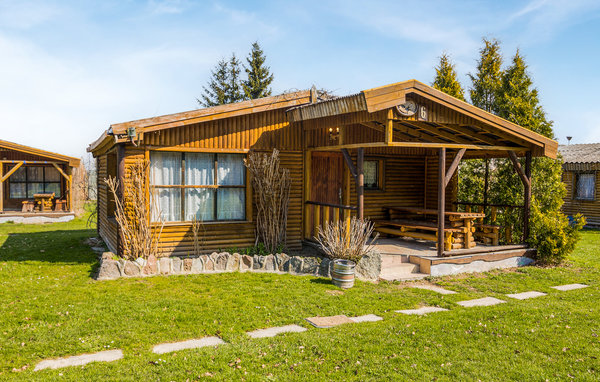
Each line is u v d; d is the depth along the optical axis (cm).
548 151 1088
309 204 1159
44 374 466
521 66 1445
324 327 627
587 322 670
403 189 1388
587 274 1030
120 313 659
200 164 1060
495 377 486
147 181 986
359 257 932
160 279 868
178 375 469
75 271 946
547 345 576
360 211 960
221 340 574
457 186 1395
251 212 1097
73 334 577
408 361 518
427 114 913
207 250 1059
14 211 2194
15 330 586
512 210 1247
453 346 566
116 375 466
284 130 1135
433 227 1085
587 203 2209
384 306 737
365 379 472
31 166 2348
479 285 912
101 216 1456
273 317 663
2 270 953
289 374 479
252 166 1077
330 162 1235
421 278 952
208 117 1019
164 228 1016
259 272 944
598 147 2439
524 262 1120
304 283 859
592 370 509
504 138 1093
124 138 935
